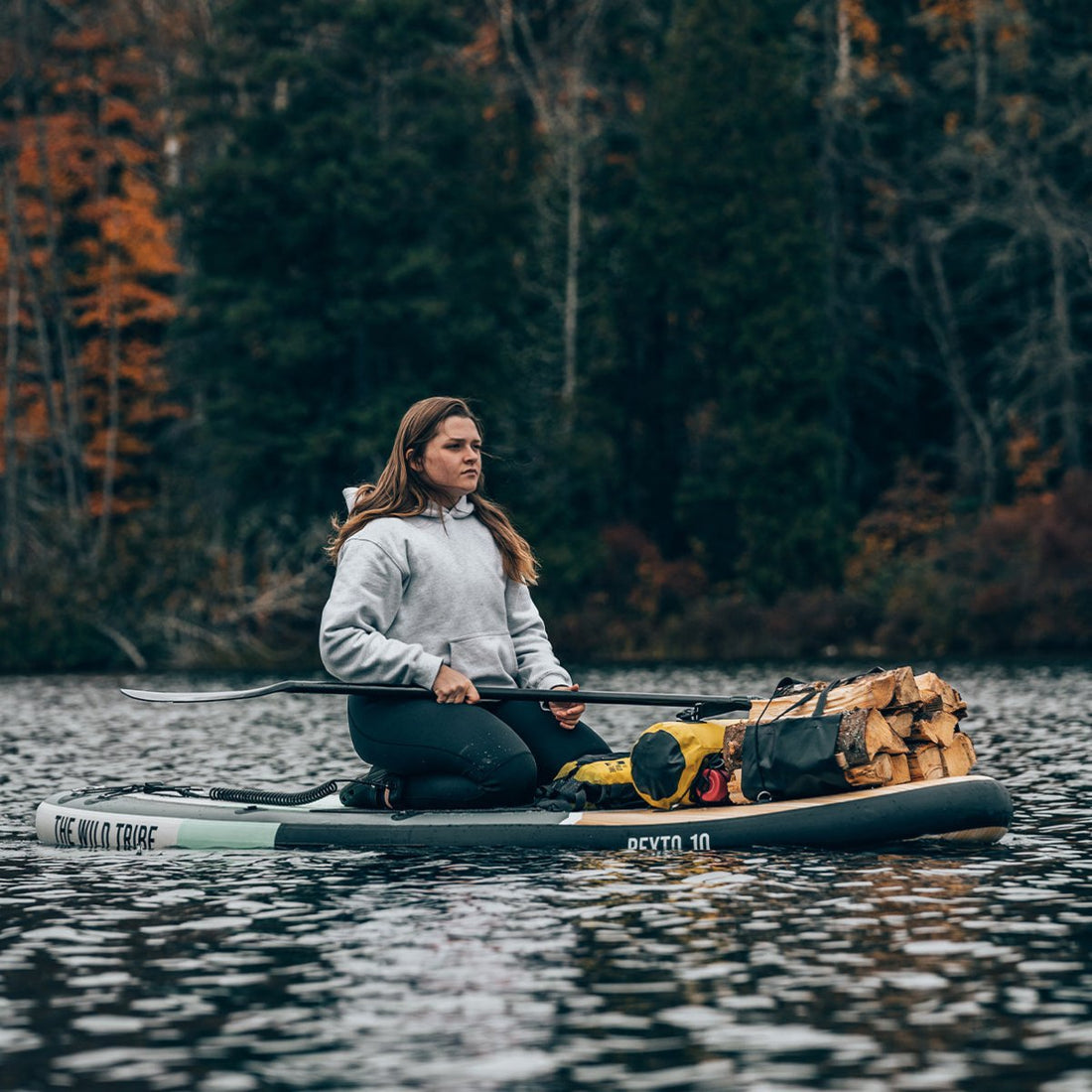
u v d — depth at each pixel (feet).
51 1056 18.19
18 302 175.94
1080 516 144.66
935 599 146.20
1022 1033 18.49
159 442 178.19
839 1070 17.29
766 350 164.14
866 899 26.00
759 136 170.09
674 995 20.33
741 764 31.63
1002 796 31.04
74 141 179.22
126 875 29.58
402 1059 17.84
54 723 73.77
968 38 182.80
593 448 166.30
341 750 57.77
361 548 31.63
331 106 162.91
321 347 156.46
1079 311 180.65
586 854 30.25
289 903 26.53
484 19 192.95
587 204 186.80
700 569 166.30
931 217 182.80
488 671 32.07
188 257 183.42
